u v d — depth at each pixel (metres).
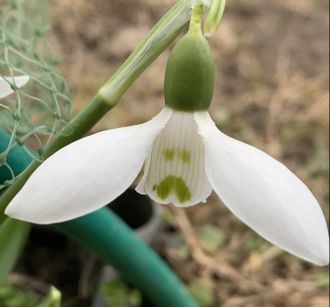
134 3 0.62
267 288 0.40
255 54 0.59
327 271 0.41
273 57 0.59
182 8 0.15
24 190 0.14
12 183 0.16
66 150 0.14
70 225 0.21
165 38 0.16
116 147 0.14
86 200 0.14
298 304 0.40
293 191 0.14
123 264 0.23
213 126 0.15
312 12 0.64
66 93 0.17
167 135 0.15
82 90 0.51
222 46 0.59
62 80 0.17
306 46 0.61
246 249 0.42
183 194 0.16
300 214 0.14
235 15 0.63
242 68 0.57
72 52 0.56
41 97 0.20
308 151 0.50
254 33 0.61
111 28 0.60
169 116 0.15
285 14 0.64
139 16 0.62
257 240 0.42
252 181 0.14
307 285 0.40
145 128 0.15
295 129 0.51
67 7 0.59
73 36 0.58
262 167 0.14
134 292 0.34
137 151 0.15
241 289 0.40
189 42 0.15
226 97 0.54
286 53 0.60
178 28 0.15
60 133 0.16
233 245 0.42
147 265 0.23
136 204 0.36
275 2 0.65
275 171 0.14
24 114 0.18
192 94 0.15
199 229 0.43
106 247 0.22
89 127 0.16
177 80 0.15
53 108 0.18
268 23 0.63
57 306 0.20
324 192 0.46
